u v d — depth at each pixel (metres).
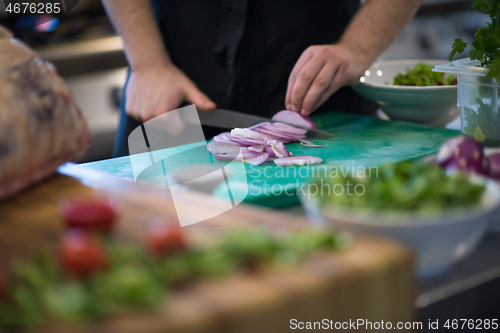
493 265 0.55
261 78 1.37
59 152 0.77
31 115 0.71
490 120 0.88
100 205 0.57
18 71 0.72
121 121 1.35
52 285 0.40
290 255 0.45
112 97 1.90
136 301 0.38
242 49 1.33
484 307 0.53
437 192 0.51
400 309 0.45
